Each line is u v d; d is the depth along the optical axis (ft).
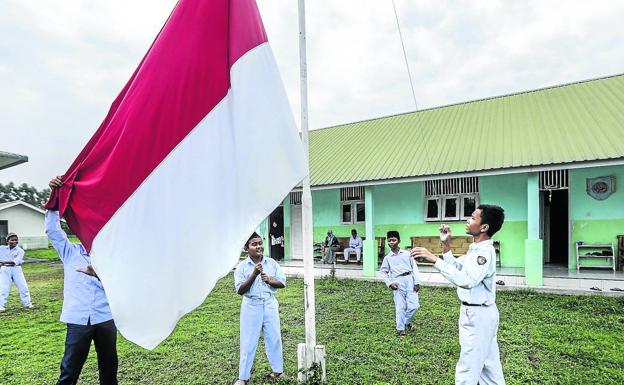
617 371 14.66
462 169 33.37
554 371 14.85
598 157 27.99
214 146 8.68
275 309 14.56
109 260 8.23
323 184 40.52
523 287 30.01
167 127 8.52
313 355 11.71
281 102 8.98
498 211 11.42
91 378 15.49
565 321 21.65
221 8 8.98
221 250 8.44
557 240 39.93
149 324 8.11
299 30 12.00
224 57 8.91
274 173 8.62
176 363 16.75
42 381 15.26
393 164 39.65
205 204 8.51
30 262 66.54
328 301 28.50
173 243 8.32
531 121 38.06
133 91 8.70
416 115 51.37
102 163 8.77
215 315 25.36
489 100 47.09
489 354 11.25
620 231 31.71
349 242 44.24
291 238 49.83
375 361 16.28
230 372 15.66
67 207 8.80
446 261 12.12
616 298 26.48
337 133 55.31
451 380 14.29
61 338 21.04
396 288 19.94
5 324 24.16
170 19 8.95
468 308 11.18
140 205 8.37
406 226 41.16
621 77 40.11
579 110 36.73
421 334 19.88
